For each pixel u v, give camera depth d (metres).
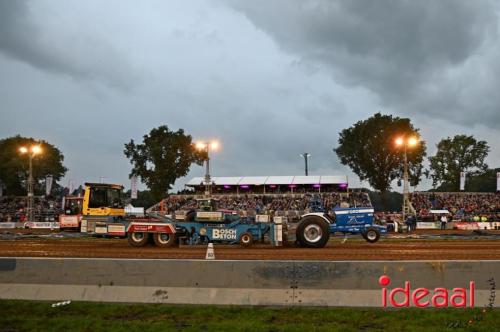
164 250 18.77
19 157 80.56
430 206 57.22
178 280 9.59
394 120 66.88
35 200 66.50
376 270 9.30
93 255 17.03
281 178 64.81
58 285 9.82
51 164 84.81
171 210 53.72
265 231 19.95
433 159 76.88
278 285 9.38
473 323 8.11
